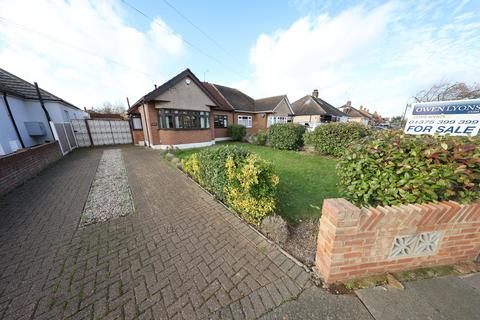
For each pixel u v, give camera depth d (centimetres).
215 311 158
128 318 154
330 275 174
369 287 171
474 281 175
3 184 421
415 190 169
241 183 283
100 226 292
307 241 247
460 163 160
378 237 167
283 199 370
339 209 153
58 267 208
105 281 190
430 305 153
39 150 638
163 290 179
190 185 476
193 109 1098
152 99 948
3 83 827
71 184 490
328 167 619
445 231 178
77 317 155
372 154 201
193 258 221
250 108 1850
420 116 225
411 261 185
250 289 178
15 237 263
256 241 251
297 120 2445
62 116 1112
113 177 550
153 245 246
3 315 156
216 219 310
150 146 1138
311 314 152
